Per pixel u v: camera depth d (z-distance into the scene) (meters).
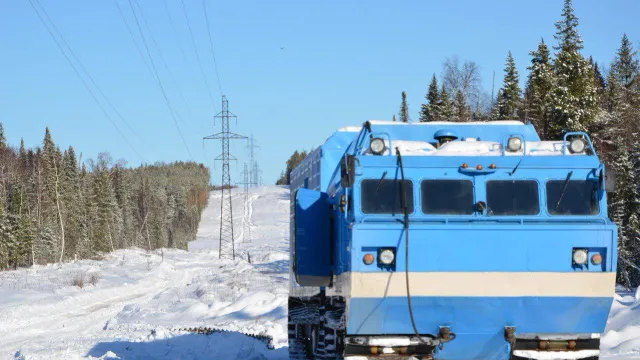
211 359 16.20
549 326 9.86
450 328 9.84
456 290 9.59
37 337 26.58
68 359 16.73
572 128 50.69
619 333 15.94
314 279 11.23
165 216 157.12
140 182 164.88
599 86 84.69
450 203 9.86
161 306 35.72
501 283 9.62
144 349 17.98
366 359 9.91
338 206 10.26
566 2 52.81
